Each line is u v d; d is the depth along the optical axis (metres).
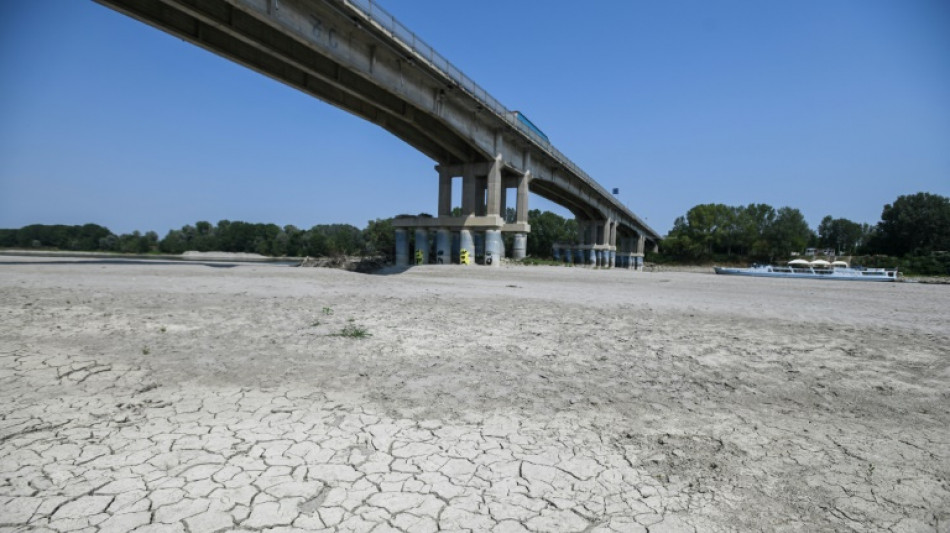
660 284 25.92
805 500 3.21
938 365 7.21
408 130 43.94
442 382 5.73
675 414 4.86
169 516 2.86
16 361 6.00
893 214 94.94
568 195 69.75
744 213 112.31
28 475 3.26
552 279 28.12
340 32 26.48
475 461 3.68
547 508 3.06
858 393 5.73
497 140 44.97
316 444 3.90
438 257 47.12
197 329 8.53
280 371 6.00
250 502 3.04
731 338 9.20
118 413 4.44
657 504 3.13
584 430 4.36
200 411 4.56
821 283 30.69
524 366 6.61
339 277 22.62
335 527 2.80
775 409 5.08
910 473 3.63
